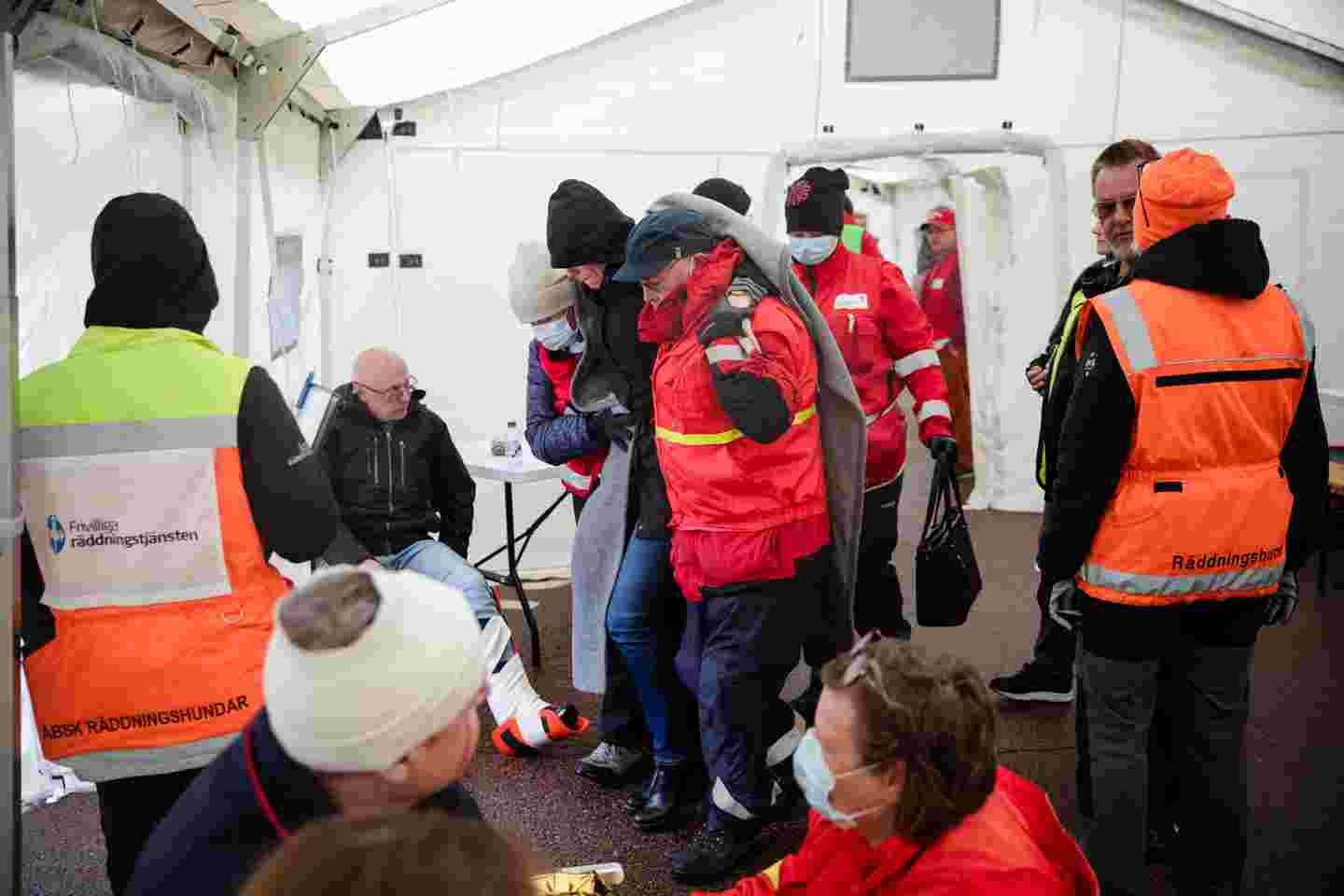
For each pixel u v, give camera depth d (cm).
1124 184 280
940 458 352
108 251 203
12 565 202
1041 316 709
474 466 469
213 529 198
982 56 653
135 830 206
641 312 284
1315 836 310
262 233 445
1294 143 668
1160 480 230
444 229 596
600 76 604
